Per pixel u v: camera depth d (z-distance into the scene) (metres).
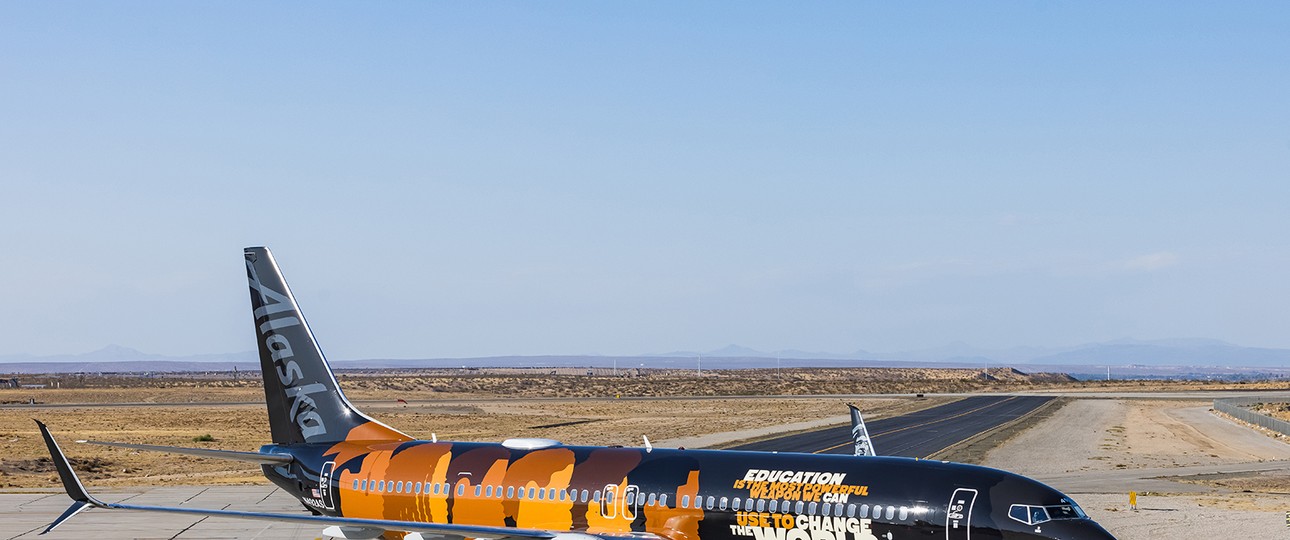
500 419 159.12
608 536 35.97
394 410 182.75
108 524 55.81
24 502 64.44
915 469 35.22
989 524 32.75
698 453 39.50
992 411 176.00
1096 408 183.12
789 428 138.50
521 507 39.97
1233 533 55.00
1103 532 32.19
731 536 36.25
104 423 146.75
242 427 142.88
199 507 63.38
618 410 186.75
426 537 37.22
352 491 43.84
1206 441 120.81
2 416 159.62
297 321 46.69
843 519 34.50
